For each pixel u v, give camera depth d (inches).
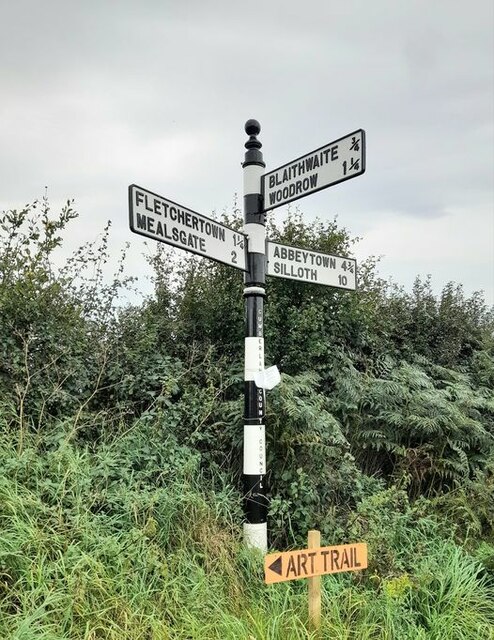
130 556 117.0
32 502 118.0
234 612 116.2
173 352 208.5
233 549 133.5
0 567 106.8
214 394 180.9
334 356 226.1
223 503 144.4
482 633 123.0
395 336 277.3
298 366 218.1
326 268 175.8
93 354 186.9
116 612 107.3
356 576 136.2
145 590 114.3
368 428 211.9
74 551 111.5
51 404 167.3
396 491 168.9
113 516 129.3
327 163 145.2
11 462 124.3
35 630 97.0
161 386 183.6
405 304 293.3
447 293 299.4
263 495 146.9
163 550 126.9
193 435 162.9
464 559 144.3
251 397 149.6
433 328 290.7
